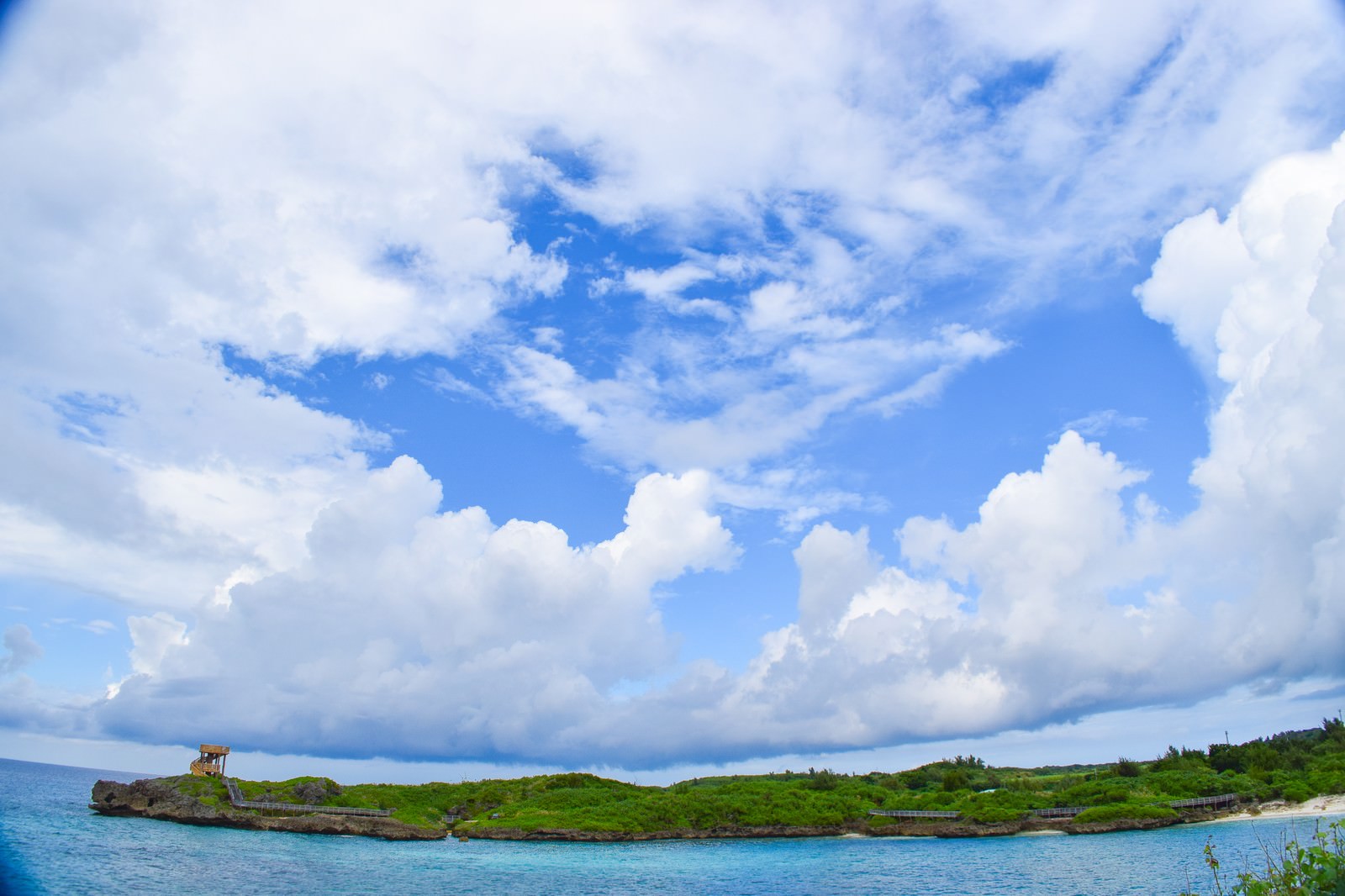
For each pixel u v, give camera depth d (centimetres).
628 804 14412
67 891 6775
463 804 14712
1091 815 12506
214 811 11731
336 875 8512
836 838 13512
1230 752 15475
